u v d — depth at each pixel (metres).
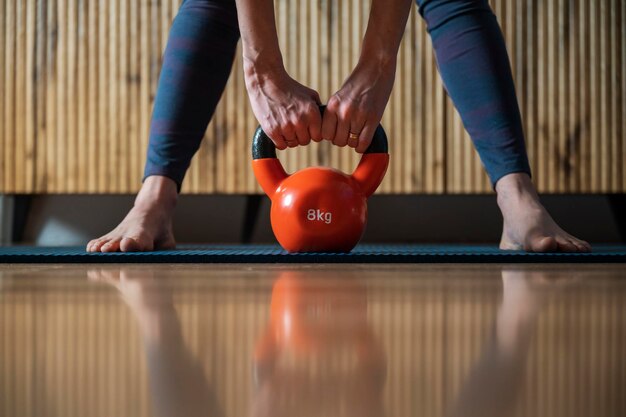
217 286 0.72
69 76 2.53
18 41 2.53
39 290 0.68
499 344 0.33
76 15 2.52
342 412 0.20
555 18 2.50
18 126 2.54
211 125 2.48
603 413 0.20
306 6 2.47
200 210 2.55
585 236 2.58
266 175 1.30
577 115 2.52
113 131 2.52
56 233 2.58
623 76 2.52
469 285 0.74
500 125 1.52
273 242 2.55
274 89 1.20
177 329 0.39
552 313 0.48
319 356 0.30
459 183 2.49
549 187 2.53
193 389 0.23
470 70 1.54
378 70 1.20
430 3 1.59
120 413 0.20
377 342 0.34
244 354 0.30
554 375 0.25
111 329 0.39
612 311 0.49
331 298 0.59
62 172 2.54
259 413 0.20
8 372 0.26
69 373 0.26
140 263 1.21
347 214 1.25
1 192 2.54
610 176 2.53
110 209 2.58
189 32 1.55
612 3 2.51
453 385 0.23
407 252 1.37
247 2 1.20
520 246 1.48
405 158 2.49
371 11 1.22
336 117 1.17
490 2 2.50
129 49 2.51
